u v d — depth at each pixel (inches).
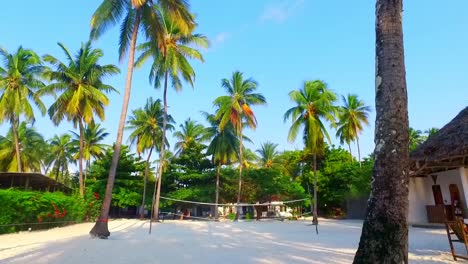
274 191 1672.0
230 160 1642.5
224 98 1423.5
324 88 1231.5
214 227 986.7
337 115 1218.0
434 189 791.7
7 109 1182.3
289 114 1217.4
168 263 326.6
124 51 754.8
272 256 371.6
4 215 721.6
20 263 321.7
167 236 665.6
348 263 323.3
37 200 812.0
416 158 618.2
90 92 1179.9
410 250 409.7
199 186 1732.3
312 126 1159.6
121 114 670.5
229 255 381.7
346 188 1537.9
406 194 208.5
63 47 1178.0
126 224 1150.3
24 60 1225.4
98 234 608.4
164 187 1791.3
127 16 749.9
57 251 410.6
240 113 1438.2
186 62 1209.4
